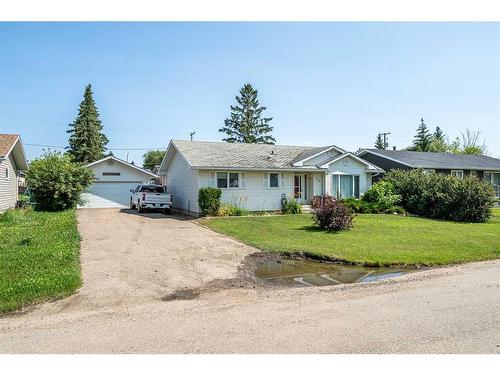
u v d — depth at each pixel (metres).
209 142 27.47
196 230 16.58
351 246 12.59
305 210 24.70
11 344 4.95
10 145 22.34
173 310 6.40
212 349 4.76
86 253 11.12
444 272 9.38
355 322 5.70
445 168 33.00
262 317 5.99
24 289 7.14
